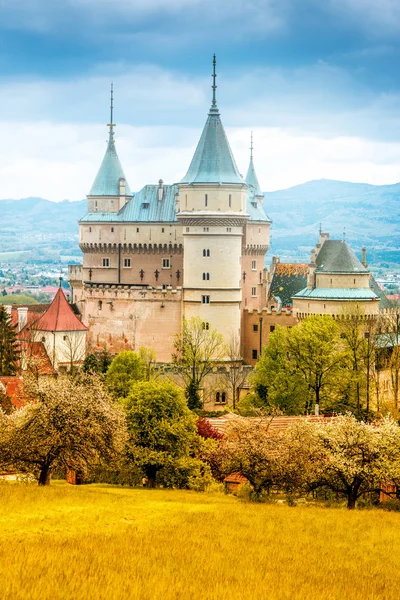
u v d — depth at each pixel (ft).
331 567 255.29
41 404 390.01
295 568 248.11
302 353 642.63
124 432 403.34
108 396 409.90
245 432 410.52
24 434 385.50
